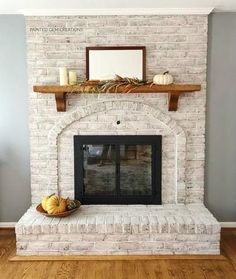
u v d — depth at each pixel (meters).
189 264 2.94
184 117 3.49
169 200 3.59
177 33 3.38
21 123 3.56
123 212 3.35
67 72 3.37
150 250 3.11
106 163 3.64
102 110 3.47
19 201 3.67
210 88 3.50
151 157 3.57
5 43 3.45
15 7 3.21
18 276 2.75
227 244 3.30
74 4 3.14
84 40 3.39
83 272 2.81
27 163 3.62
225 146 3.59
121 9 3.30
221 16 3.41
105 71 3.41
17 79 3.50
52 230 3.06
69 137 3.52
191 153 3.54
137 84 3.22
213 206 3.67
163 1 3.05
